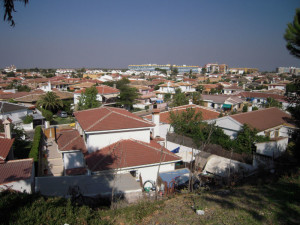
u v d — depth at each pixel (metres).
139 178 16.33
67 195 12.90
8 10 7.77
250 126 24.31
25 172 14.55
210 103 63.47
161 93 83.19
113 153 17.28
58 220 7.97
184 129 24.72
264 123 27.03
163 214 9.85
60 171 23.12
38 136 27.50
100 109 23.16
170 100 74.94
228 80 144.88
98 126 18.31
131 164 16.38
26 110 43.19
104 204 12.29
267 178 14.67
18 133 28.28
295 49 13.88
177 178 16.09
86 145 19.77
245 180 15.52
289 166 16.72
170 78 149.12
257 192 11.59
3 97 54.47
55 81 98.06
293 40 13.52
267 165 16.58
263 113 30.08
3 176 13.94
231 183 15.09
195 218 9.26
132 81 99.44
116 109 23.59
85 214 8.82
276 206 9.74
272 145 19.25
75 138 21.95
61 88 93.31
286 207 9.59
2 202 8.23
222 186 15.16
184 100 51.12
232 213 9.42
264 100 64.31
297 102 17.86
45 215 8.02
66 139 22.30
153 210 10.16
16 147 26.48
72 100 62.81
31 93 59.38
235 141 21.28
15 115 40.53
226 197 11.31
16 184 13.51
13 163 15.85
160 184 15.70
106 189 13.74
